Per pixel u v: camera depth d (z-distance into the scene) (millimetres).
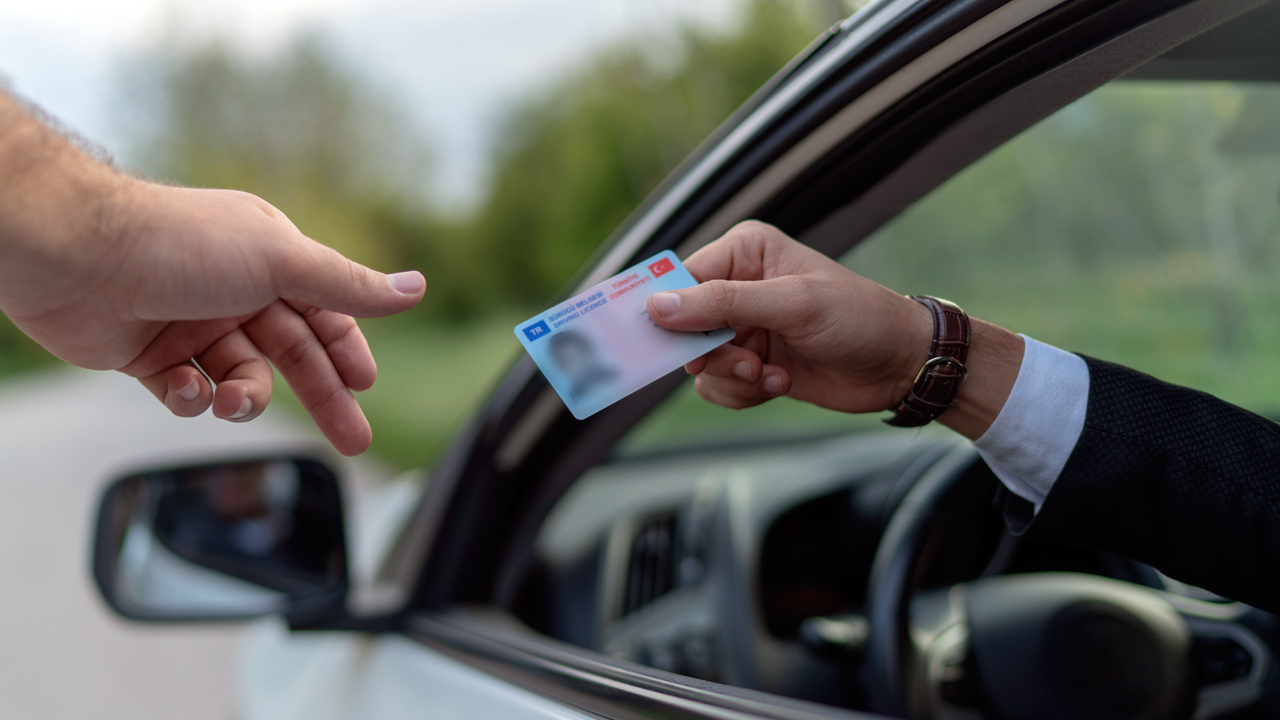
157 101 34250
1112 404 705
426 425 12539
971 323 743
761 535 1568
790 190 810
